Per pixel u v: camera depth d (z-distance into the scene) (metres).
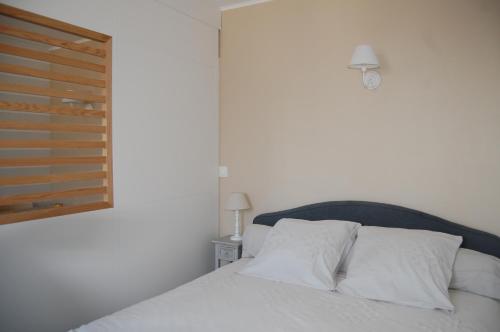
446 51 2.55
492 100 2.43
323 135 3.00
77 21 2.22
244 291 2.21
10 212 2.07
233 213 3.47
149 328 1.76
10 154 3.04
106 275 2.46
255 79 3.29
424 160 2.64
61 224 2.17
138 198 2.68
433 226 2.54
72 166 3.25
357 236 2.60
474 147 2.49
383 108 2.77
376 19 2.76
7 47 1.93
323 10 2.96
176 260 3.03
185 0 3.02
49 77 2.13
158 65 2.80
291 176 3.16
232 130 3.43
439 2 2.56
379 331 1.73
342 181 2.94
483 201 2.47
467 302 2.05
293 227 2.65
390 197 2.77
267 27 3.21
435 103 2.60
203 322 1.81
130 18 2.56
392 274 2.12
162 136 2.86
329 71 2.96
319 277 2.28
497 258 2.31
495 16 2.41
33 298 2.04
